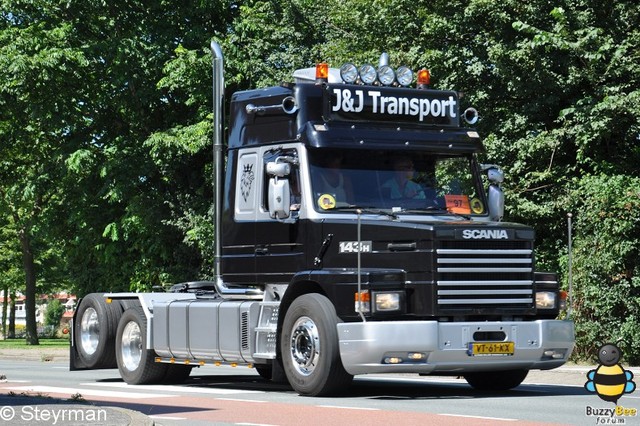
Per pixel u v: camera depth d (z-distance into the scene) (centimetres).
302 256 1981
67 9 4834
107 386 2300
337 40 4097
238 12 4741
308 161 1972
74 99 4853
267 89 2078
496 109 3581
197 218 4347
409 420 1496
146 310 2327
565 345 1938
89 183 4897
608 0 3397
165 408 1717
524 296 1919
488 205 2067
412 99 2055
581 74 3303
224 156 2236
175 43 4669
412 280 1864
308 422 1485
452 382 2392
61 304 14500
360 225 1919
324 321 1864
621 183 2981
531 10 3425
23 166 5672
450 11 3644
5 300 9769
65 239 5241
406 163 2012
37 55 4541
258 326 2039
